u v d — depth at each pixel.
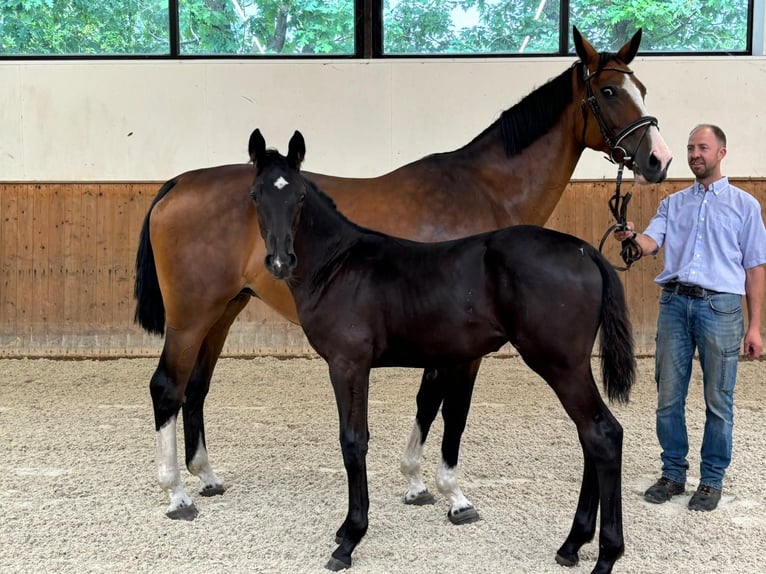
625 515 2.87
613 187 5.88
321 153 5.93
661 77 5.83
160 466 2.92
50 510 2.94
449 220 3.04
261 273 3.05
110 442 3.85
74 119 5.92
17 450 3.71
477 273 2.34
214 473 3.22
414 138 5.90
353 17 6.01
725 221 2.96
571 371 2.26
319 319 2.52
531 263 2.27
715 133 2.96
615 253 5.88
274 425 4.21
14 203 5.91
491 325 2.35
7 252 5.91
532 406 4.57
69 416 4.36
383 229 3.02
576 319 2.24
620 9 6.00
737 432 3.92
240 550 2.58
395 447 3.76
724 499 3.03
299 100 5.89
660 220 3.15
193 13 6.03
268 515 2.90
